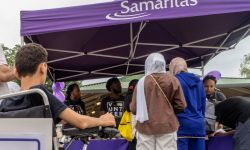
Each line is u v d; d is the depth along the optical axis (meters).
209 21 6.24
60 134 2.18
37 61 2.25
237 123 4.73
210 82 5.53
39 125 1.92
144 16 4.93
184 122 4.43
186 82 4.54
